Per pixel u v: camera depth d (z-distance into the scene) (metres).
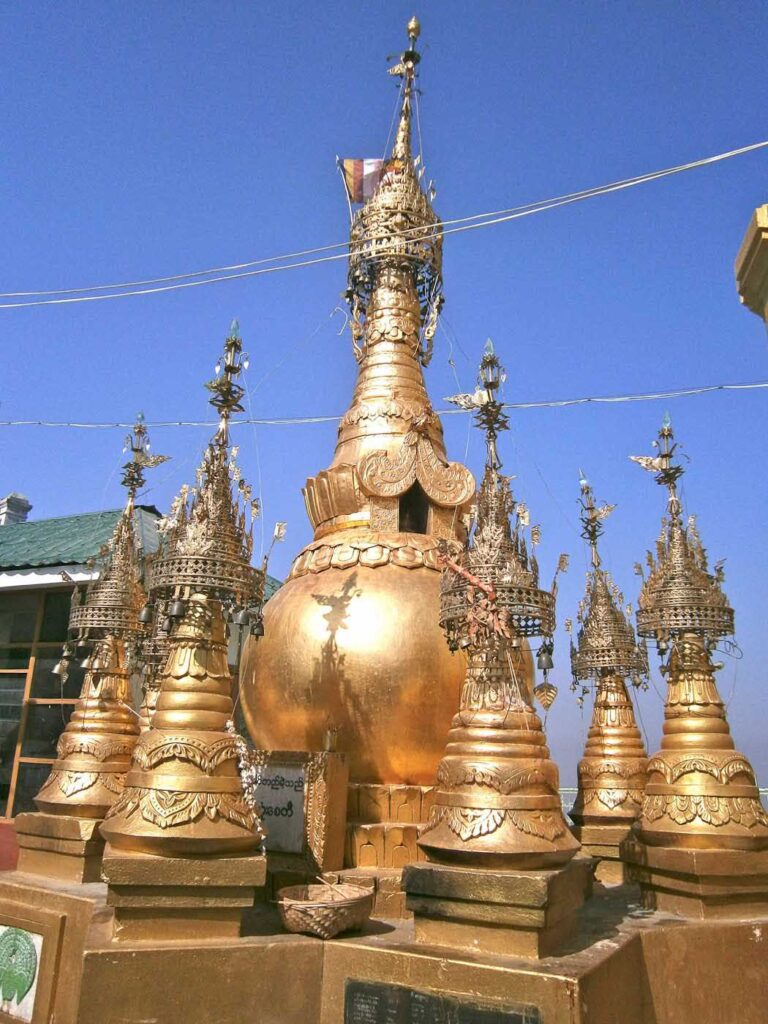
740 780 11.05
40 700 20.38
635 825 11.65
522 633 10.48
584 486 16.94
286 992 8.74
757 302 7.16
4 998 10.05
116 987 8.17
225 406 10.87
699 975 9.77
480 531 10.38
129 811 9.16
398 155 16.94
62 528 23.33
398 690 11.87
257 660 13.05
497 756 9.37
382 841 11.25
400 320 16.11
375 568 12.97
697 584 11.95
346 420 15.56
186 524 10.29
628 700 15.88
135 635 13.62
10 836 19.25
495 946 8.54
